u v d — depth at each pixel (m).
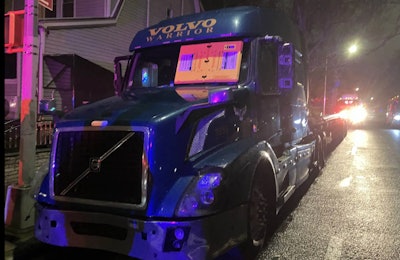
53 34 13.20
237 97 4.91
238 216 4.29
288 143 6.99
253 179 4.60
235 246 4.41
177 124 4.13
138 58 6.20
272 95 5.61
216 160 4.21
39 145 8.35
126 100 4.94
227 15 5.69
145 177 3.88
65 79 13.95
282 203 5.82
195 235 3.76
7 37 5.55
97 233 4.07
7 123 9.09
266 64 5.70
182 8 20.73
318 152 10.56
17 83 12.69
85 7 15.55
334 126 16.38
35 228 4.44
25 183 5.56
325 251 5.16
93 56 14.72
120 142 4.03
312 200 7.80
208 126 4.46
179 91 5.25
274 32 6.23
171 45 5.91
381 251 5.16
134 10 16.83
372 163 12.31
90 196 4.14
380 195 8.16
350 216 6.71
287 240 5.57
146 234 3.77
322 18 23.86
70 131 4.29
